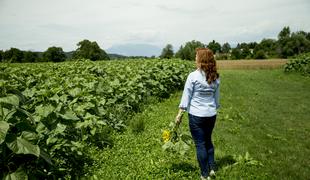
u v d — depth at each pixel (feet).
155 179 18.30
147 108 37.58
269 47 391.65
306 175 20.29
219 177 18.66
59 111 18.49
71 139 21.53
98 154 21.93
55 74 44.14
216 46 484.33
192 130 17.78
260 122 34.96
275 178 19.51
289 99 51.67
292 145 26.86
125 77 41.34
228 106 43.62
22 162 14.02
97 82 32.96
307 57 93.86
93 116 23.91
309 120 36.86
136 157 21.63
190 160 21.39
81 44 260.62
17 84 30.60
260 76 92.58
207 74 17.03
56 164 18.03
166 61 68.44
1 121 13.04
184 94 17.35
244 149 24.61
